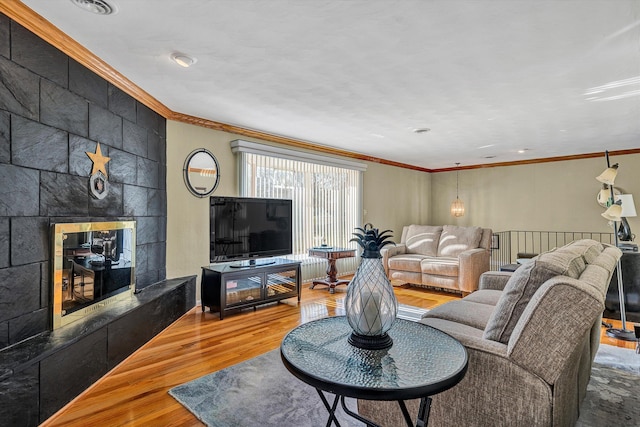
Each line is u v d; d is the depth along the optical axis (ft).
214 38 7.00
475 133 14.66
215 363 8.05
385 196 21.91
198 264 12.84
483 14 6.06
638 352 8.66
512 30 6.58
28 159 6.39
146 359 8.24
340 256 15.21
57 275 6.87
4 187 5.91
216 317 11.58
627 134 14.71
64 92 7.24
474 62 7.97
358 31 6.68
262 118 12.62
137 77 8.98
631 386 7.09
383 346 4.71
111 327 7.55
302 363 4.23
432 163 22.93
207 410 6.12
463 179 24.35
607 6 5.78
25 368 5.31
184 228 12.39
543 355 4.12
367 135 15.12
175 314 10.94
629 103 10.71
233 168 13.91
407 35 6.81
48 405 5.76
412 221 24.11
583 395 6.22
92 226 7.92
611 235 18.81
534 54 7.55
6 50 5.95
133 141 9.84
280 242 13.96
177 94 10.20
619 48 7.24
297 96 10.32
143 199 10.38
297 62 8.05
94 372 6.96
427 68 8.32
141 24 6.50
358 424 5.71
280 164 15.49
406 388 3.59
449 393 4.72
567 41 6.97
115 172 9.01
